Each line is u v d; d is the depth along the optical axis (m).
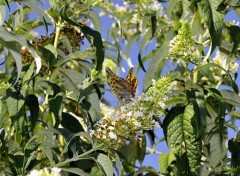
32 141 4.94
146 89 5.41
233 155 5.46
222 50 6.34
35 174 3.73
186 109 5.30
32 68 5.02
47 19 5.94
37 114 5.03
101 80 5.22
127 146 6.19
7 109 5.15
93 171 5.34
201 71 6.41
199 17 6.03
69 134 4.64
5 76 5.43
